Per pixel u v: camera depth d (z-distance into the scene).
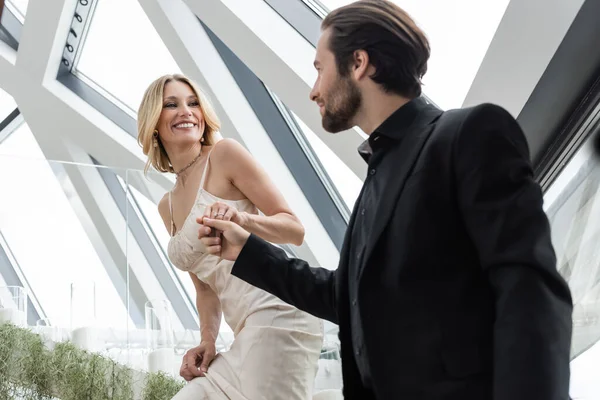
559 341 1.25
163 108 3.08
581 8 3.16
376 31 1.68
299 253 5.62
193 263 2.95
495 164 1.41
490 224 1.38
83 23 6.25
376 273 1.53
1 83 6.57
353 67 1.70
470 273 1.45
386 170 1.60
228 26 5.06
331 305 1.89
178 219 3.11
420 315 1.46
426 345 1.45
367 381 1.57
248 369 2.76
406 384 1.47
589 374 3.16
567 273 3.37
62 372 3.38
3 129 7.13
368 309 1.52
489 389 1.40
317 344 2.85
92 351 3.49
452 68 4.56
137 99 6.39
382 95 1.69
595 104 3.34
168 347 3.56
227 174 2.93
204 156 3.08
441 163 1.49
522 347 1.24
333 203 5.86
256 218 2.71
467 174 1.43
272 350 2.74
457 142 1.47
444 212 1.47
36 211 3.66
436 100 4.79
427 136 1.56
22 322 3.45
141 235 3.67
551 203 3.68
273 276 1.92
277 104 5.73
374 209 1.59
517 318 1.27
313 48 5.03
